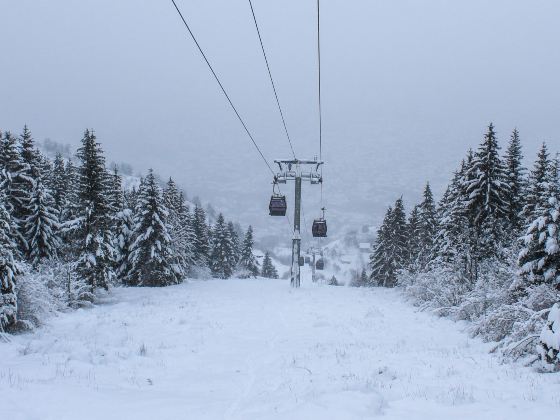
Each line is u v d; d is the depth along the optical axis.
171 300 25.62
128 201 50.06
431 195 42.25
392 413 6.68
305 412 6.62
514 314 12.16
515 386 8.24
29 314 15.31
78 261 27.62
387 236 52.97
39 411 6.19
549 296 11.85
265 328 16.11
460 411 6.77
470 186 23.53
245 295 29.22
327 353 11.58
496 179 23.44
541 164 23.52
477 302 16.70
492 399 7.41
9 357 10.44
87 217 28.59
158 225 40.88
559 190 12.08
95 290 28.69
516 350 10.28
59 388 7.44
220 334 14.55
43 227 31.73
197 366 10.28
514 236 22.59
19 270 14.94
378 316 18.86
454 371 9.34
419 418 6.46
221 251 77.62
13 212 31.16
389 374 9.02
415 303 23.75
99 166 29.34
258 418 6.52
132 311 20.44
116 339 13.16
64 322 17.41
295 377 9.04
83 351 11.01
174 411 6.76
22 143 33.06
